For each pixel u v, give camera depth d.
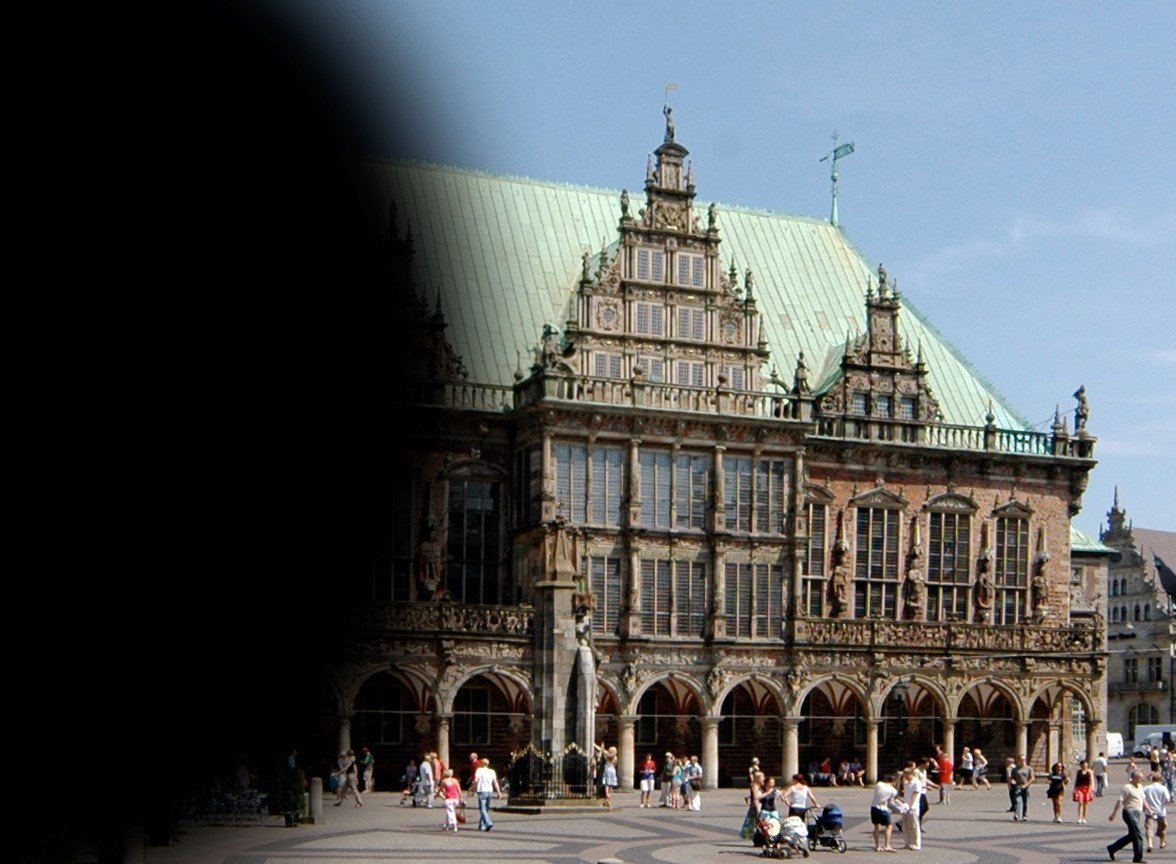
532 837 55.25
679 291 90.06
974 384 102.69
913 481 95.44
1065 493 98.81
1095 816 70.62
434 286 89.81
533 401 84.81
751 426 88.25
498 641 81.12
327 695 80.31
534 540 83.81
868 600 93.88
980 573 96.31
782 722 88.06
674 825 61.47
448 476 86.25
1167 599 164.62
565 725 64.81
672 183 90.62
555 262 94.38
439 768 74.00
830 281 102.44
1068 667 95.31
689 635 86.62
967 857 52.16
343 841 52.84
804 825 51.50
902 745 87.62
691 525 87.19
